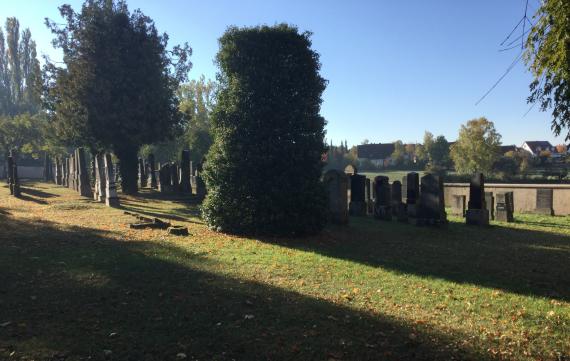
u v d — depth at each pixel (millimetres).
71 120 25141
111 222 13492
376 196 17266
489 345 4953
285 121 12172
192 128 52562
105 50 24422
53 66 27406
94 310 5547
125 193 27047
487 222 15789
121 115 24422
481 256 10164
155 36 26891
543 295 7062
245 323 5312
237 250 9859
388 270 8500
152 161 32656
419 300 6609
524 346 4969
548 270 8805
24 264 7582
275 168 12055
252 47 12359
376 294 6859
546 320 5848
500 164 52531
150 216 15852
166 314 5504
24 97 70062
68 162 32812
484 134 50250
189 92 60469
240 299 6203
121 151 27625
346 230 13758
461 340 5066
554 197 21375
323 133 12750
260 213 11820
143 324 5156
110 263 7895
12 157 23984
